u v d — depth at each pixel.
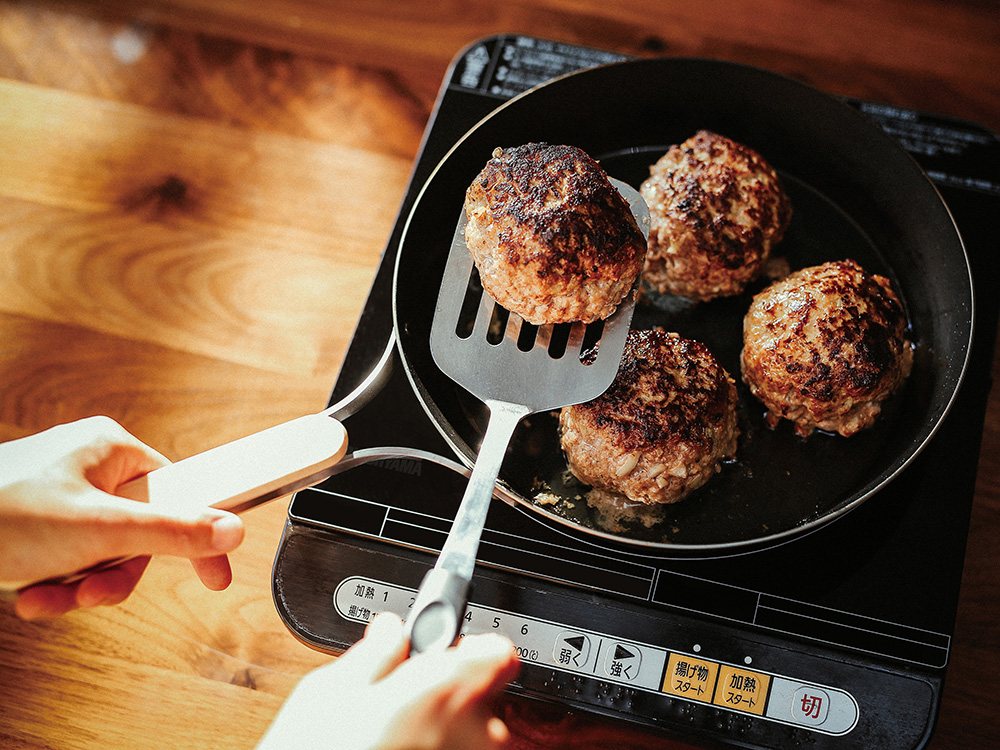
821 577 0.34
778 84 0.39
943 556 0.34
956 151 0.42
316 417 0.31
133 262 0.43
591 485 0.35
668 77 0.40
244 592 0.36
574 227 0.32
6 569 0.28
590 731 0.34
